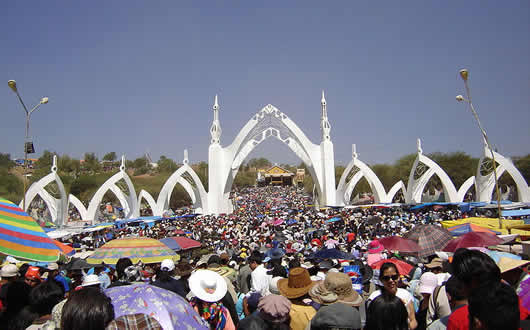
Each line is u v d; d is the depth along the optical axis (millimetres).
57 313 4070
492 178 38344
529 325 3680
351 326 4012
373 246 12578
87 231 27438
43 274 8836
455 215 30625
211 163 50375
